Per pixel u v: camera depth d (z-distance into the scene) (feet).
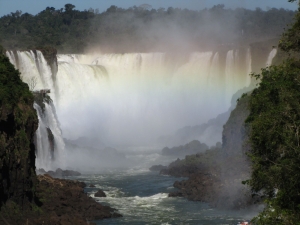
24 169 158.40
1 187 148.77
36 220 151.02
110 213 174.60
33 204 161.99
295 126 120.26
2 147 149.38
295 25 147.33
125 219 169.58
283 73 134.21
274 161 123.13
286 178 115.55
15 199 155.43
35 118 171.01
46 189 179.01
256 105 136.36
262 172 121.60
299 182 113.60
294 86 129.08
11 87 165.37
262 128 124.67
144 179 234.17
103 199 196.03
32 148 168.76
